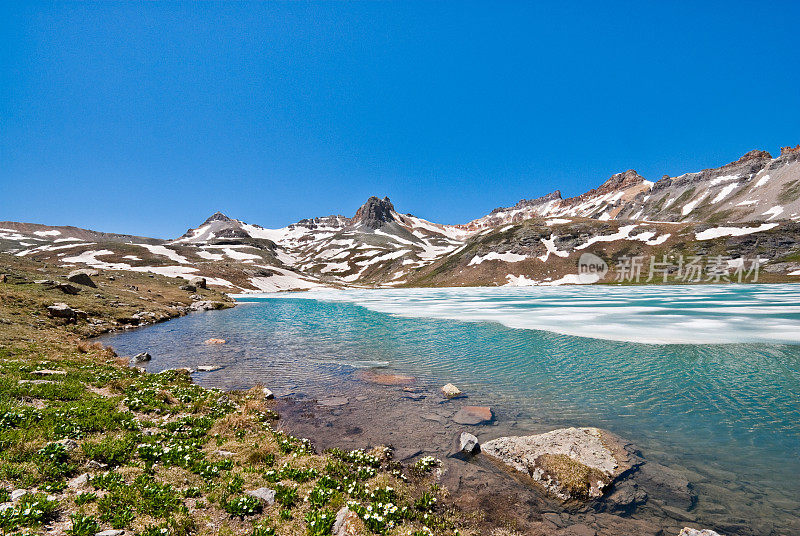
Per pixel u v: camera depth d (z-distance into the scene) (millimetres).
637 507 10430
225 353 32062
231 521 8680
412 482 11586
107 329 43094
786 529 9445
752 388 20906
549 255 198250
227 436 14148
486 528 9516
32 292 44469
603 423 16406
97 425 12844
